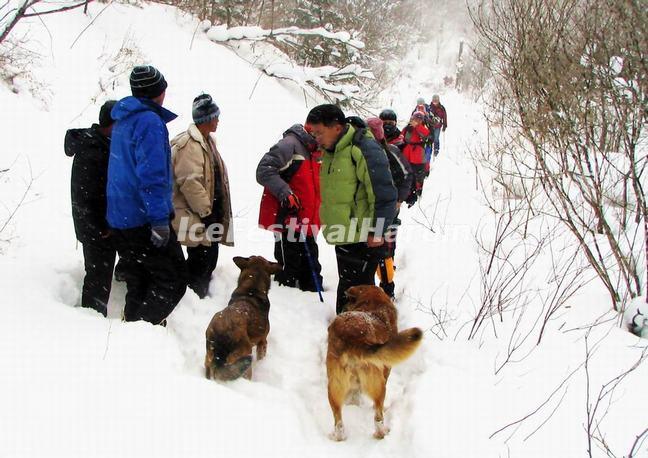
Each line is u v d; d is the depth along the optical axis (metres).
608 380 3.43
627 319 4.15
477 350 3.98
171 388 3.12
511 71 5.35
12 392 2.77
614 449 2.83
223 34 12.12
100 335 3.48
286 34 12.68
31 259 4.27
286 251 5.25
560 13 4.64
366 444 3.31
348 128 4.06
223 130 8.98
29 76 6.97
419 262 5.93
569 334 4.06
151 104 3.69
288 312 4.82
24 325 3.37
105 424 2.72
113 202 3.70
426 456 2.94
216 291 5.01
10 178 5.34
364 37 17.50
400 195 4.94
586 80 4.49
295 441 2.98
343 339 3.35
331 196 4.16
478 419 3.17
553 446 2.89
